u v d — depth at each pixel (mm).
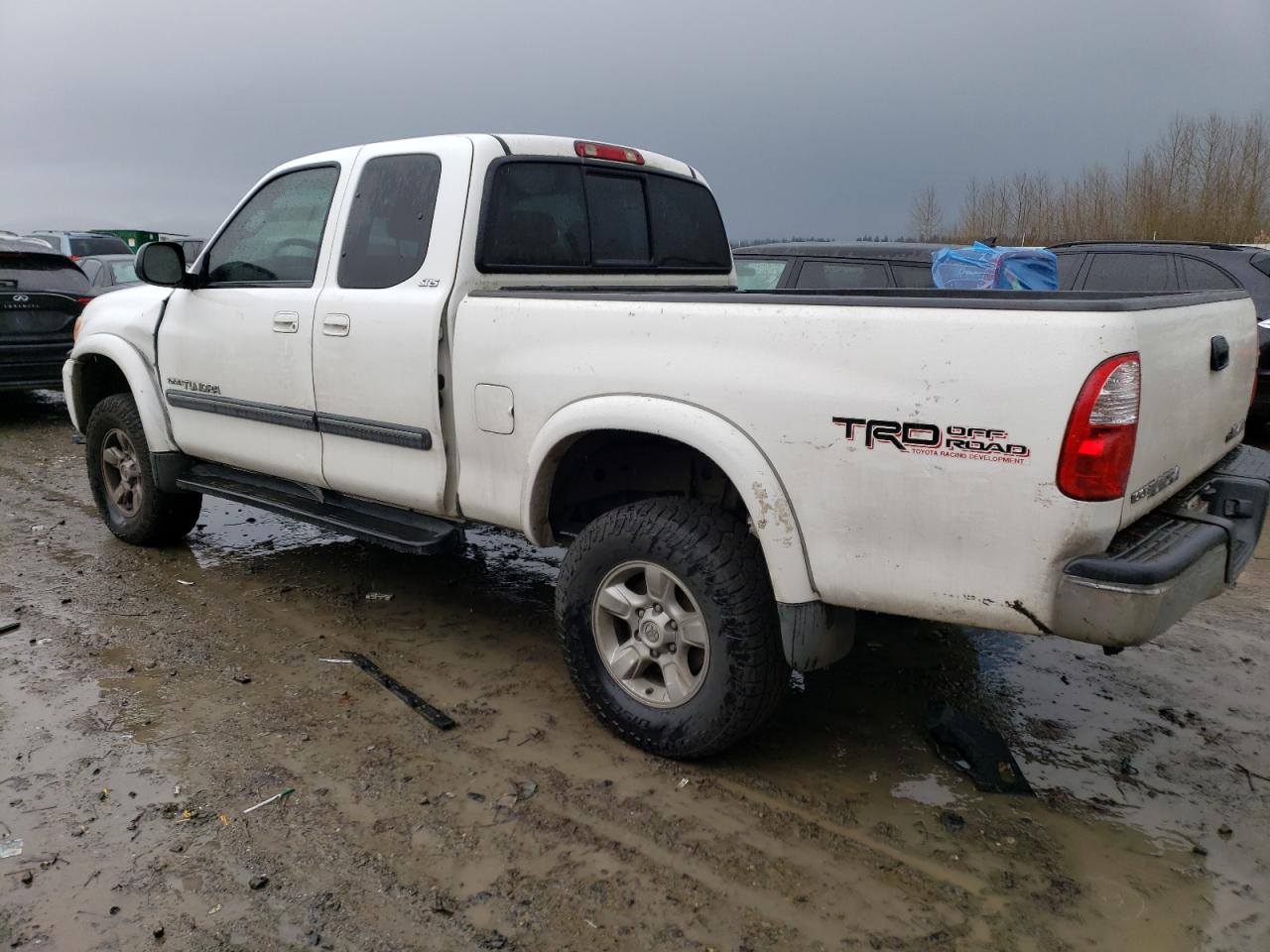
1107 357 2295
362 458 3906
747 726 2996
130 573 4941
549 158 3875
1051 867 2678
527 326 3293
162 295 4816
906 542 2600
